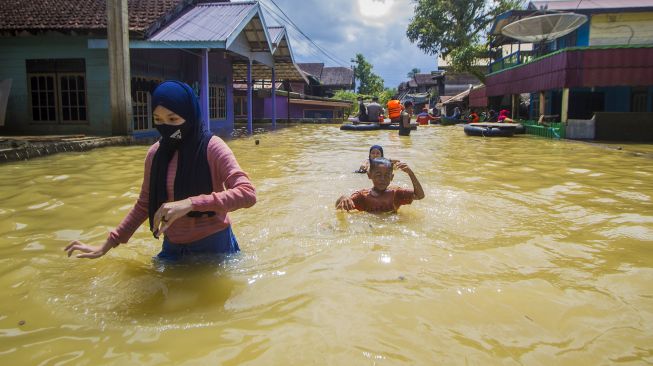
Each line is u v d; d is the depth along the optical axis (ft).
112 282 8.92
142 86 48.08
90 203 16.11
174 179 9.09
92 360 6.33
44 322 7.43
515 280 9.00
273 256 10.29
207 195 8.25
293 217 14.05
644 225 13.21
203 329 7.14
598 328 7.14
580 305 7.91
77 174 22.71
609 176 23.06
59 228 13.04
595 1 70.28
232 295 8.30
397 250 10.70
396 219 13.76
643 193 18.26
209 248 9.91
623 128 49.29
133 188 18.94
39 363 6.26
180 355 6.44
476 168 25.89
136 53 46.68
